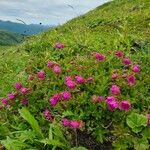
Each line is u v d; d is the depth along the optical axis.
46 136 0.56
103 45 0.85
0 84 0.84
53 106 0.58
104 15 1.53
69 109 0.58
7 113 0.63
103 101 0.55
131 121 0.52
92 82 0.61
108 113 0.55
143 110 0.57
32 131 0.54
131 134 0.52
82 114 0.56
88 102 0.57
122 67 0.69
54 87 0.64
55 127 0.53
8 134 0.56
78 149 0.51
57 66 0.65
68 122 0.54
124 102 0.52
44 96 0.62
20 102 0.63
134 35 0.96
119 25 1.15
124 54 0.77
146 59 0.75
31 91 0.63
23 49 1.07
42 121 0.58
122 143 0.51
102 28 1.18
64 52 0.83
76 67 0.68
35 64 0.78
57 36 1.05
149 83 0.63
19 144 0.51
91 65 0.69
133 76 0.59
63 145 0.52
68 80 0.59
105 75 0.65
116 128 0.53
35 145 0.53
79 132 0.56
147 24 1.15
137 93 0.59
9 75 0.87
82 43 0.88
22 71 0.83
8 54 1.23
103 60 0.69
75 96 0.60
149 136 0.51
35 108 0.61
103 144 0.54
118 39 0.90
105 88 0.60
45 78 0.66
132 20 1.21
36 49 0.96
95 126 0.56
